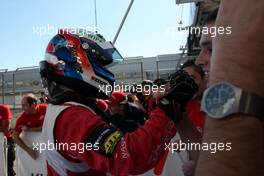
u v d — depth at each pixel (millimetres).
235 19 602
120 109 3455
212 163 575
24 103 5770
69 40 1723
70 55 1687
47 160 1717
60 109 1596
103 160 1463
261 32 572
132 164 1431
